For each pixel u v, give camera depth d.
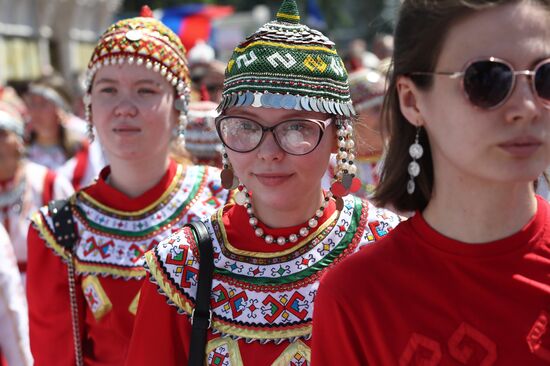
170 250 2.92
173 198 4.09
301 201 2.90
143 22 4.07
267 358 2.78
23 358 4.16
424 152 2.28
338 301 2.21
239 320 2.83
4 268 4.16
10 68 17.36
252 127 2.76
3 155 5.71
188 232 2.98
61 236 3.97
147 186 4.09
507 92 1.89
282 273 2.89
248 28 19.84
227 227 3.00
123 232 3.96
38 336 3.98
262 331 2.81
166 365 2.85
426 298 2.12
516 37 1.90
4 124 5.68
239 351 2.80
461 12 1.94
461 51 1.96
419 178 2.31
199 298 2.85
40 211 4.04
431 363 2.05
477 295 2.07
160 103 4.03
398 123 2.31
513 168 1.94
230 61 2.88
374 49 9.51
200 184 4.19
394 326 2.13
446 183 2.14
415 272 2.15
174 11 16.08
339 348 2.23
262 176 2.79
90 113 4.30
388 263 2.19
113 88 3.99
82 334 3.90
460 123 1.97
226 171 3.02
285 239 2.94
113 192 4.04
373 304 2.16
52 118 8.12
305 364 2.77
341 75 2.87
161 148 4.07
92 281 3.85
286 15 2.85
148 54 3.96
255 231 2.94
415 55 2.09
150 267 2.91
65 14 19.92
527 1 1.92
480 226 2.10
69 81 17.94
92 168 6.82
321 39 2.84
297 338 2.80
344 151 2.94
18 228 5.78
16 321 4.16
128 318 3.79
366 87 6.10
